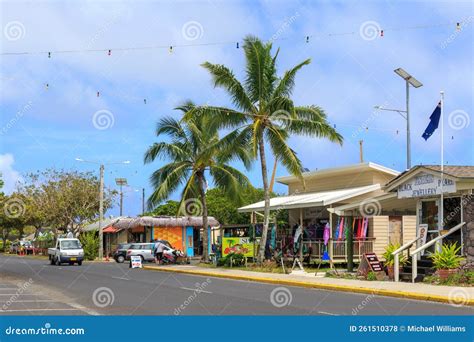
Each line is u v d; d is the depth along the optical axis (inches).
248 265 1337.4
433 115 912.3
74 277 1118.4
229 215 2468.0
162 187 1485.0
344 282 875.4
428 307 616.7
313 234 1355.8
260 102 1258.0
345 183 1432.1
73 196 2507.4
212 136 1535.4
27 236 4315.9
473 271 810.8
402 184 964.0
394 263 877.2
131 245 1925.4
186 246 2242.9
